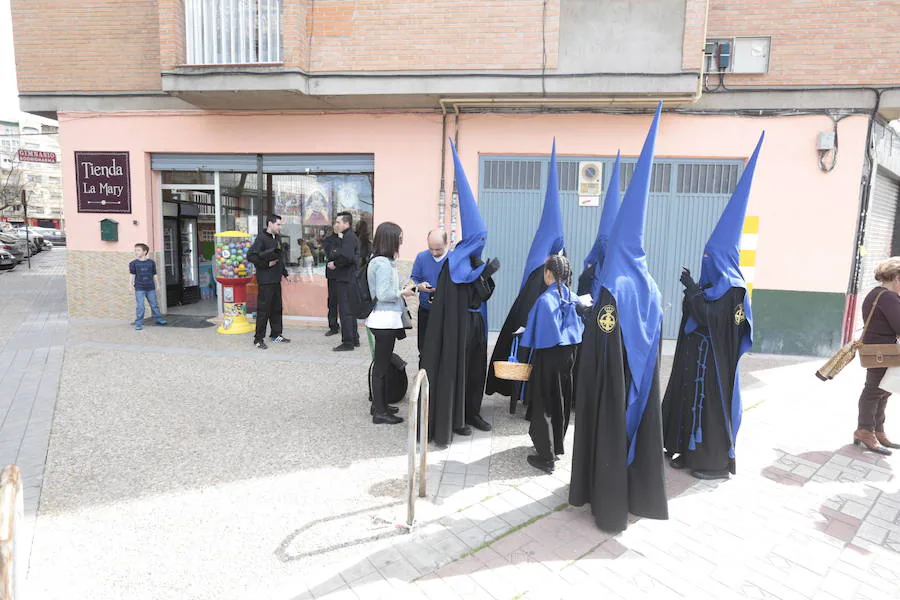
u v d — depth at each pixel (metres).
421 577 2.81
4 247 21.02
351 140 8.57
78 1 8.81
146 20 8.75
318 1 7.71
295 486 3.74
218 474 3.89
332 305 8.47
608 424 3.25
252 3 7.87
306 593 2.67
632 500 3.29
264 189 9.13
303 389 5.83
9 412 5.01
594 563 2.98
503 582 2.79
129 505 3.45
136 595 2.64
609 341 3.26
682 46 7.23
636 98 7.66
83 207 9.24
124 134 9.02
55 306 10.96
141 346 7.55
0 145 56.56
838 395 6.10
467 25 7.52
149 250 9.28
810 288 7.87
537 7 7.36
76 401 5.32
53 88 9.02
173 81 7.79
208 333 8.49
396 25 7.64
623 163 8.06
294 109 8.62
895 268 4.33
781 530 3.35
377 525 3.28
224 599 2.62
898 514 3.56
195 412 5.09
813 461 4.35
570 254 8.32
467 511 3.49
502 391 5.40
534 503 3.61
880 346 4.34
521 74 7.46
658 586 2.80
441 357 4.46
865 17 7.33
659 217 8.14
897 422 5.27
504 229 8.40
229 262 8.28
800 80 7.56
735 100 7.72
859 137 7.54
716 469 3.99
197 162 9.06
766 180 7.80
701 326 4.02
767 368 7.27
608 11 7.30
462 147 8.28
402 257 8.60
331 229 9.10
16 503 1.88
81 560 2.89
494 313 8.58
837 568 2.98
